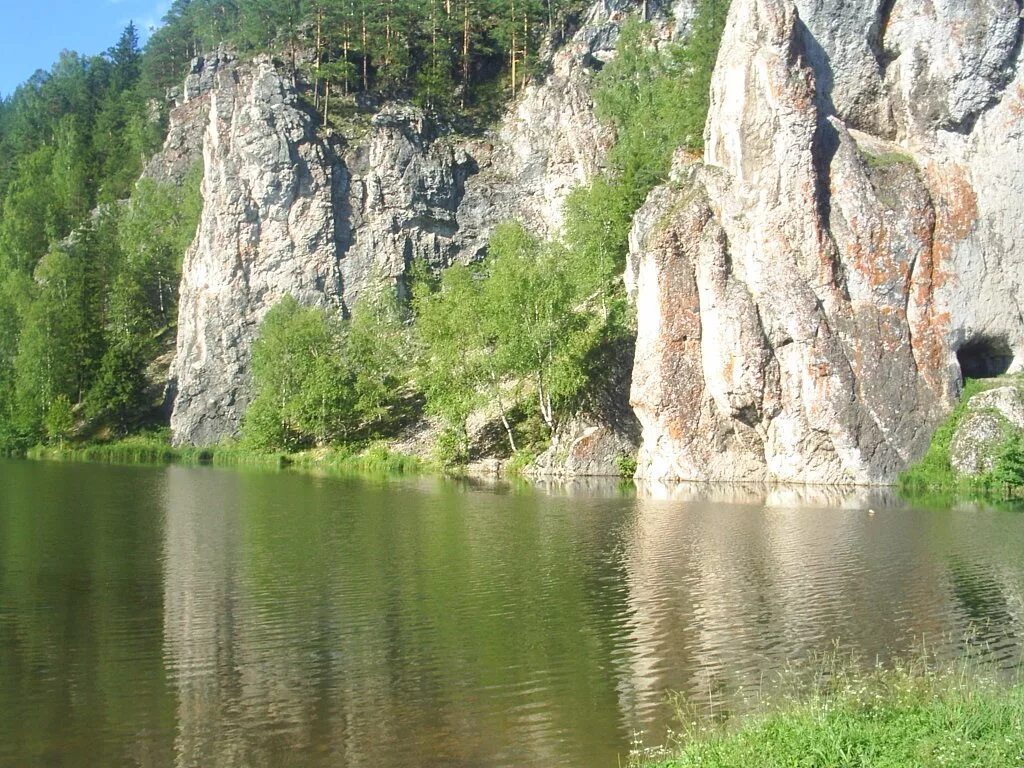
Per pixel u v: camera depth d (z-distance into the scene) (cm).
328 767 1606
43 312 9638
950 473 5541
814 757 1386
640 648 2211
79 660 2153
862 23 6381
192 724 1789
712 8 8212
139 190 12369
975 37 6128
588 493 5372
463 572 3020
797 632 2333
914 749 1396
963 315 6000
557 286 6781
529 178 10569
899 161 6156
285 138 9894
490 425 7500
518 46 11719
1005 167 6116
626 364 6906
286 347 8631
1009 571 3002
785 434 5975
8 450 9100
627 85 10025
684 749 1544
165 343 10900
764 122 6106
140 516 4319
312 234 9856
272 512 4453
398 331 8938
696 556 3266
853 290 5969
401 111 10488
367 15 11225
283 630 2372
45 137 15050
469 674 2047
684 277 6228
